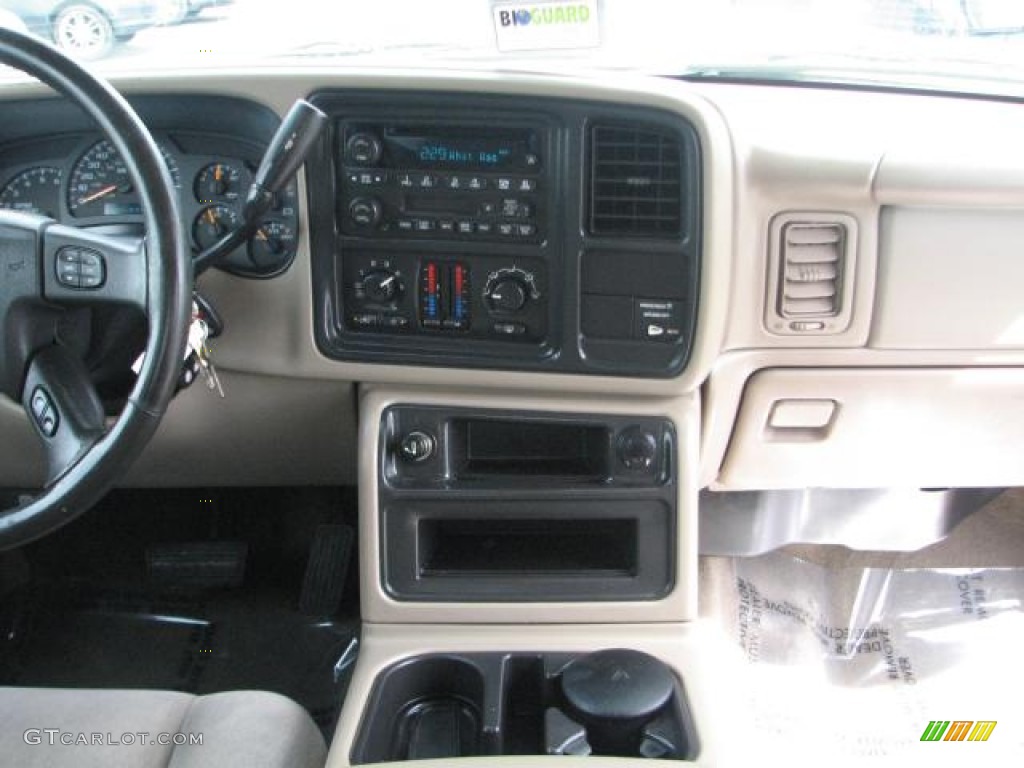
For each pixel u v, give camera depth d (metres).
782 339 1.39
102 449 0.99
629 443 1.26
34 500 1.03
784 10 1.44
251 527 1.83
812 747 1.62
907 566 1.95
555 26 1.44
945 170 1.27
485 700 1.14
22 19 1.49
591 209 1.22
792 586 1.92
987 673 1.75
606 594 1.25
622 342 1.25
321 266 1.27
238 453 1.48
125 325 1.26
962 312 1.38
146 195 0.96
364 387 1.32
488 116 1.20
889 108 1.46
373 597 1.26
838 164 1.28
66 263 1.01
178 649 1.72
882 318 1.38
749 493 1.80
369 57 1.41
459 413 1.29
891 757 1.60
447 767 0.99
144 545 1.83
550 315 1.27
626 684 1.08
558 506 1.27
